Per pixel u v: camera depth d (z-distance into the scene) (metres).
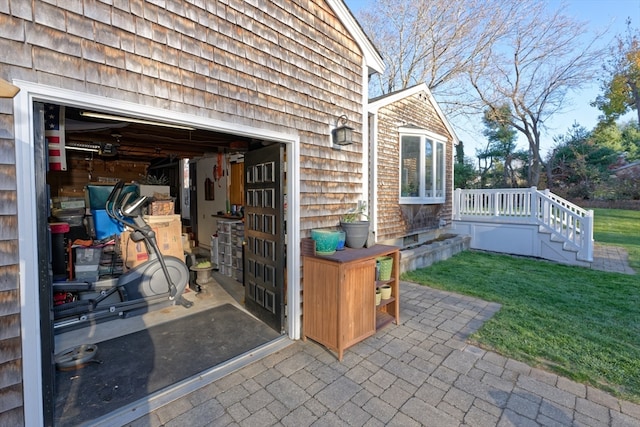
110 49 1.92
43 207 1.73
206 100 2.41
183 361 2.69
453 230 9.08
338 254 3.00
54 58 1.70
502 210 8.15
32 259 1.67
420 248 6.65
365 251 3.19
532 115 16.27
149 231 3.86
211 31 2.45
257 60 2.79
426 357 2.79
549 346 2.94
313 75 3.36
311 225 3.34
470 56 14.25
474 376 2.49
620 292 4.65
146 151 6.34
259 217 3.54
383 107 6.29
